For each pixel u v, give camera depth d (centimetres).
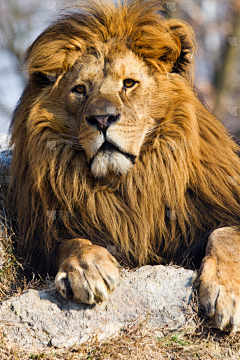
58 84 601
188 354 461
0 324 480
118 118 555
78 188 587
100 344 467
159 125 596
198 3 2041
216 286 468
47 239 574
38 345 473
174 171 584
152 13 621
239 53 2053
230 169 611
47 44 601
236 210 589
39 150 591
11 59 1891
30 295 502
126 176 582
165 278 511
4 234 635
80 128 571
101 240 580
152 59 599
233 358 464
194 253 562
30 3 2050
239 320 453
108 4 618
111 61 581
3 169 765
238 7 2050
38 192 592
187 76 639
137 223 582
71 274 476
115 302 495
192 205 588
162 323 487
